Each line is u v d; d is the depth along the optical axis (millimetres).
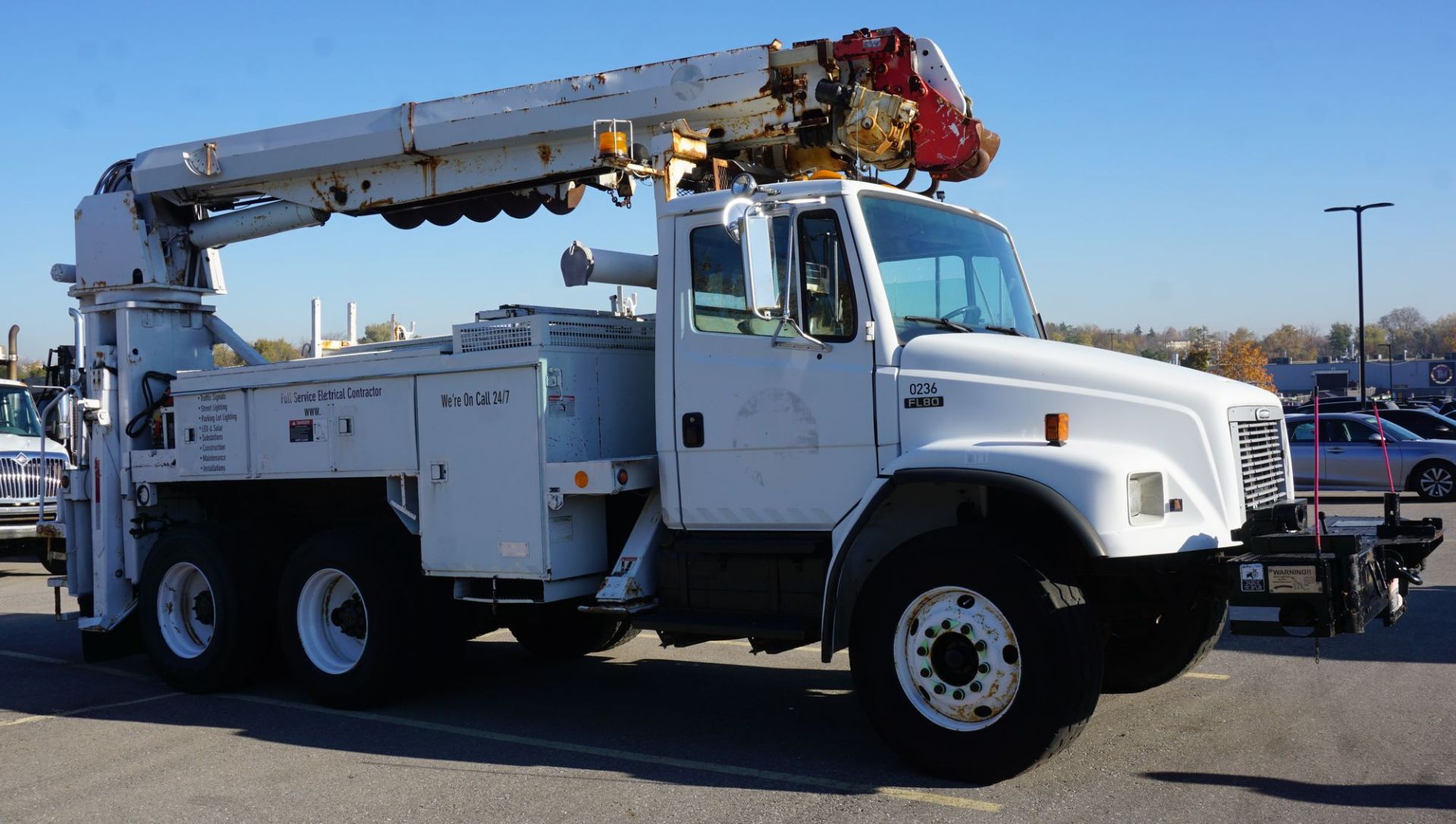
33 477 15055
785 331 5914
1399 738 5934
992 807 5008
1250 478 5629
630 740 6441
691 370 6215
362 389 7258
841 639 5781
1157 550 5074
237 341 9281
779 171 7258
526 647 8938
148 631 8305
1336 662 7797
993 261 6812
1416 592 10531
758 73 6820
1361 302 36062
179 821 5246
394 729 6840
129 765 6250
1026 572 5094
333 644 7594
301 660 7527
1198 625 6555
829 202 5832
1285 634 4938
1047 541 5570
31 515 14930
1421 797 4992
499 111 7641
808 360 5867
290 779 5859
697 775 5688
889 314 5762
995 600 5145
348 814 5258
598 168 7418
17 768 6270
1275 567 4938
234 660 7938
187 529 8242
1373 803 4938
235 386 7910
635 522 6738
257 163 8523
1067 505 5012
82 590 8930
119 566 8758
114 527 8750
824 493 5809
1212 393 5402
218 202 9117
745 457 6035
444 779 5758
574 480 6301
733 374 6074
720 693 7645
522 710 7262
